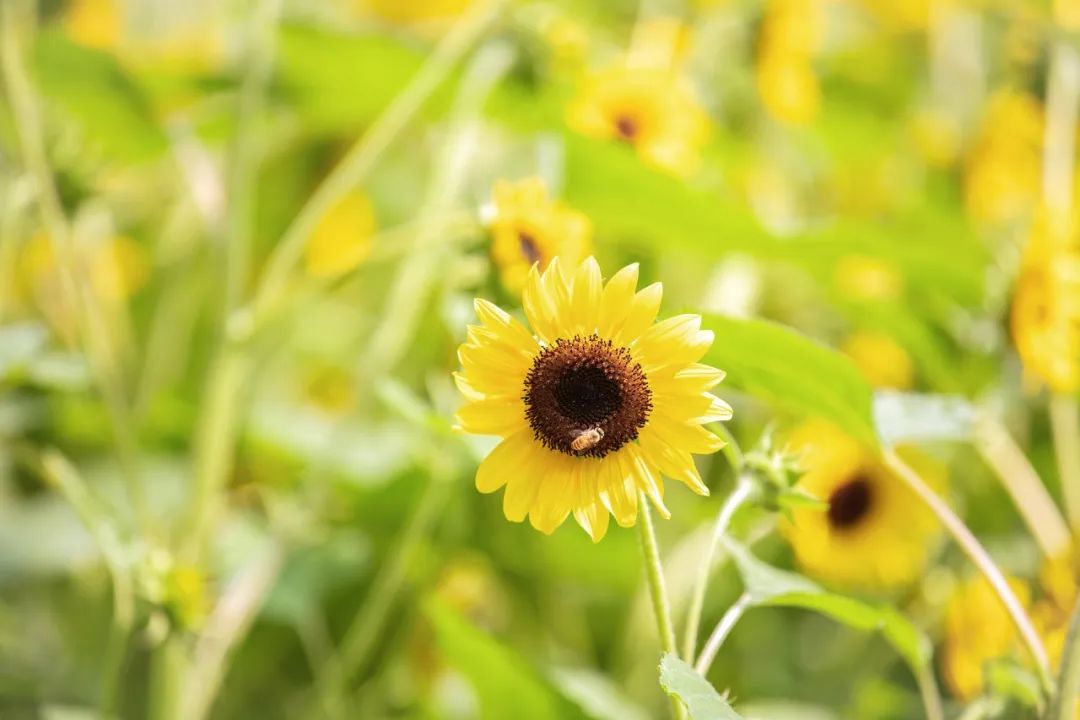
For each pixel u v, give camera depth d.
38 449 1.71
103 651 1.60
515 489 1.06
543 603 1.71
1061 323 1.46
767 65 1.95
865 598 1.54
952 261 1.51
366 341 1.97
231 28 1.80
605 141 1.44
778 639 1.74
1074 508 1.60
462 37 1.53
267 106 1.86
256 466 1.77
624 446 1.06
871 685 1.47
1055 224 1.47
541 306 1.06
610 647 1.72
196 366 2.05
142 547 1.33
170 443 1.82
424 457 1.55
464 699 1.63
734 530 1.44
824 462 1.51
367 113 1.91
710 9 1.95
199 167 1.54
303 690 1.65
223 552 1.55
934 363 1.58
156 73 1.78
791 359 1.18
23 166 1.45
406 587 1.61
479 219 1.29
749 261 1.82
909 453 1.57
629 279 1.06
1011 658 1.25
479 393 1.06
